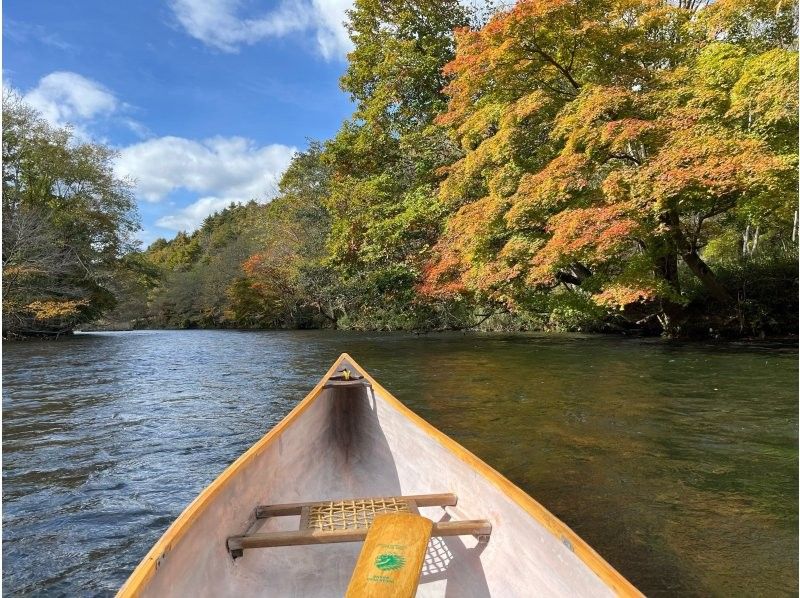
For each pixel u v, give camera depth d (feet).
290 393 27.84
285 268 112.88
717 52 38.83
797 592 8.09
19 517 11.84
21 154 81.46
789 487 12.45
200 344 66.59
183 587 6.21
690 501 11.71
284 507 9.24
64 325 83.82
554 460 14.71
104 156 90.48
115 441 18.21
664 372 29.68
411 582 6.51
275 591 8.39
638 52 41.19
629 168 35.91
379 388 14.92
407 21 63.36
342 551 9.48
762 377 27.32
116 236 92.38
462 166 45.88
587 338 54.95
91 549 10.37
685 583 8.41
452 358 40.14
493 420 19.39
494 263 43.68
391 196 60.49
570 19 39.63
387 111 64.18
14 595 8.77
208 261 187.42
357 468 14.78
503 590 7.25
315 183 108.88
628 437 16.79
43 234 75.66
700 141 32.40
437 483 10.51
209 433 19.27
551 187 35.78
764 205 35.35
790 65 30.71
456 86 46.91
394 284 67.26
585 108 35.24
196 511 6.86
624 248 41.04
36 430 19.83
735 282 50.57
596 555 5.40
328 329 104.94
